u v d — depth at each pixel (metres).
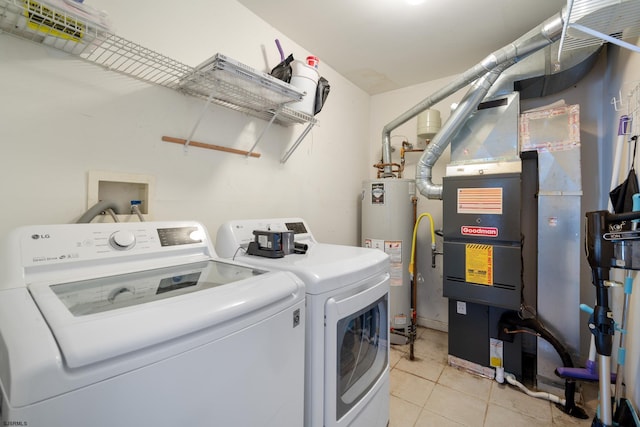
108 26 1.03
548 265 1.93
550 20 1.50
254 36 1.87
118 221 1.28
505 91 2.03
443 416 1.66
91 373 0.50
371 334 1.38
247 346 0.76
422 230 2.86
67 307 0.64
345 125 2.80
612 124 1.88
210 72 1.27
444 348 2.46
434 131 2.53
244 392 0.75
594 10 1.14
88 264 0.91
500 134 2.02
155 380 0.57
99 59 1.23
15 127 1.04
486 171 2.00
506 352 1.99
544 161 1.95
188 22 1.52
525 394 1.85
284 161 2.12
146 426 0.56
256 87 1.42
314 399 1.02
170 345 0.60
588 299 2.09
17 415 0.43
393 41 2.17
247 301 0.75
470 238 1.95
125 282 0.89
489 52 2.31
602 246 1.17
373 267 1.31
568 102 2.18
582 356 2.09
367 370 1.34
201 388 0.65
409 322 2.57
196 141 1.57
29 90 1.06
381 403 1.41
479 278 1.91
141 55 1.26
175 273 1.02
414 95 2.94
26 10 0.89
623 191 1.46
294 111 1.73
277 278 0.92
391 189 2.57
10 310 0.60
